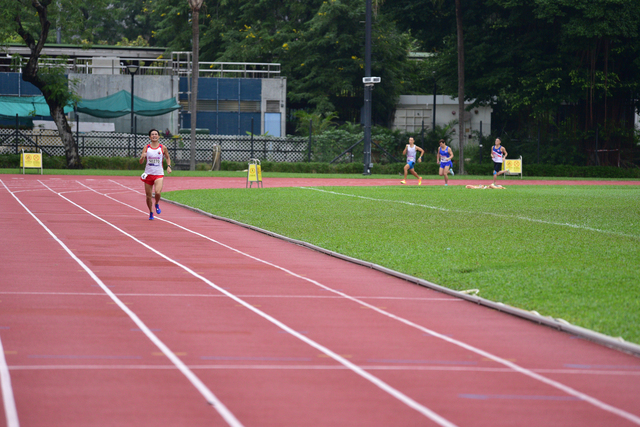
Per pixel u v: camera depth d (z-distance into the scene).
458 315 14.74
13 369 10.10
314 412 8.72
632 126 96.25
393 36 107.50
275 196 42.50
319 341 12.23
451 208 35.06
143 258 21.14
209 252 22.83
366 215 32.28
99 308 14.35
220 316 13.97
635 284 16.89
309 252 23.53
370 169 77.19
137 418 8.36
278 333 12.73
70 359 10.69
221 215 33.78
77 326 12.77
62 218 31.33
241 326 13.18
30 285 16.44
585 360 11.45
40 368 10.18
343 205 36.88
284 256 22.48
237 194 44.09
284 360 11.00
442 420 8.55
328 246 23.97
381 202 38.41
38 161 66.00
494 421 8.57
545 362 11.27
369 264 20.70
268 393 9.39
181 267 19.75
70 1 75.06
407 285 18.12
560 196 42.78
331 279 18.61
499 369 10.80
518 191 47.91
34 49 72.56
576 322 13.61
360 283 18.17
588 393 9.75
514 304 15.33
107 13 80.06
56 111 75.31
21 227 27.69
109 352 11.14
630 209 34.09
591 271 18.55
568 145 92.31
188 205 38.31
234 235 27.42
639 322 13.38
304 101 109.06
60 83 74.81
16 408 8.56
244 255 22.42
